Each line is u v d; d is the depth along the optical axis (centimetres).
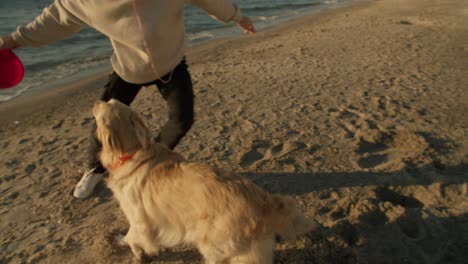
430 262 280
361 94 611
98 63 1060
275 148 446
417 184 368
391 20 1345
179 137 324
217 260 232
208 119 538
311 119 523
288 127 500
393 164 399
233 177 236
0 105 716
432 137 456
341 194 354
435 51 859
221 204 224
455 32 1052
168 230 253
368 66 771
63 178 407
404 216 318
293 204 229
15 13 1811
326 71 754
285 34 1295
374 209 326
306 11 2075
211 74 787
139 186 254
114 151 257
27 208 357
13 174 422
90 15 274
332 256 283
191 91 318
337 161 411
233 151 442
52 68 1011
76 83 860
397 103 566
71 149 480
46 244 306
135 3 264
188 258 288
